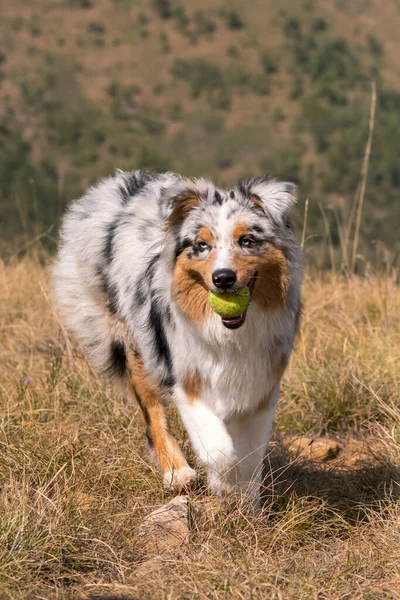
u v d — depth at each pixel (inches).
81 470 224.4
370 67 5113.2
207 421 209.6
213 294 194.5
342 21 5753.0
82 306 259.6
